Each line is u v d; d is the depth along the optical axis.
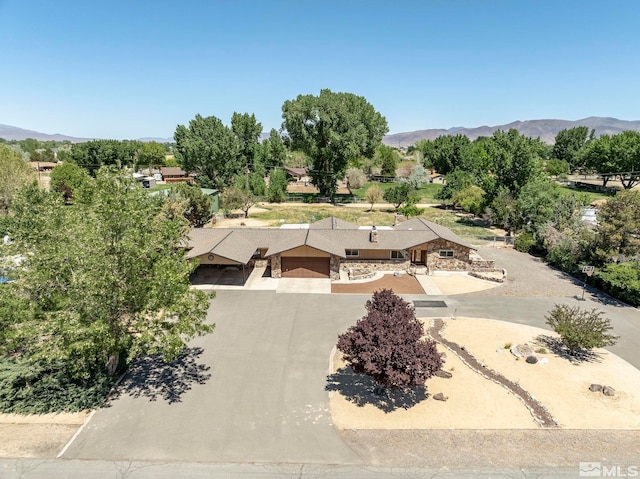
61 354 15.73
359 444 16.16
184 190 54.50
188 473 14.48
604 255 34.41
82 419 17.50
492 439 16.53
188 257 34.00
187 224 36.41
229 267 39.66
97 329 15.59
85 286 16.33
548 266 41.19
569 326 22.89
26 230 18.62
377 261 39.50
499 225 61.06
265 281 36.09
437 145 125.75
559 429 17.20
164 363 22.14
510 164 60.41
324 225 44.97
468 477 14.42
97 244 16.62
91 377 19.34
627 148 84.94
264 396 19.33
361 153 87.31
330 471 14.68
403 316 19.25
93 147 111.19
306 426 17.22
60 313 16.06
